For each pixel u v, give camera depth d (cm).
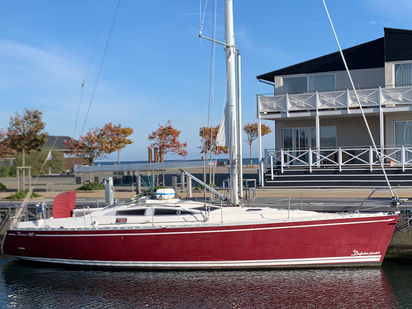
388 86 2156
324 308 877
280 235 1078
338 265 1089
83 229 1130
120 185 2783
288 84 2412
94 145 2928
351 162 2311
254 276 1054
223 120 1164
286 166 2209
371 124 2277
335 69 2327
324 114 2164
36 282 1073
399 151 2195
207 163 1070
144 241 1105
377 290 958
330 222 1074
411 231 1158
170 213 1148
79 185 2997
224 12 1149
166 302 927
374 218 1073
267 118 2267
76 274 1120
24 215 1423
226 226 1080
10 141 2488
